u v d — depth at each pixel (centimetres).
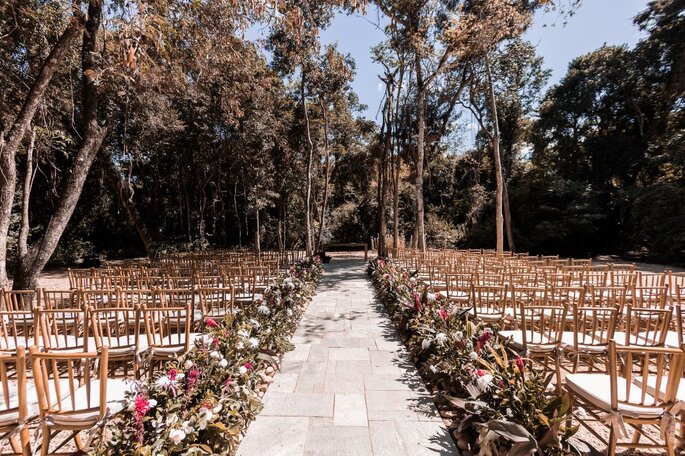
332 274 1112
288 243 2289
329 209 2342
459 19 1127
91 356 190
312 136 1805
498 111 2055
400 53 1330
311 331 486
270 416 268
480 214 2212
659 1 1612
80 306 386
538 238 1919
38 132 875
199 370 230
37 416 205
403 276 623
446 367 279
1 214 535
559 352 287
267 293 477
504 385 216
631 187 1680
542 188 1959
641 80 1805
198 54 705
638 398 214
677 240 1360
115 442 177
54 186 1201
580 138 2127
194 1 594
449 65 1255
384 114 1594
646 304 441
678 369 188
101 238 1948
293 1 916
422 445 233
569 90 2028
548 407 194
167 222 2102
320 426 255
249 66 924
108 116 1077
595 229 1831
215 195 1945
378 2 1116
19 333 438
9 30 657
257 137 1497
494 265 689
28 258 554
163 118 1216
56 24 710
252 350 297
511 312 428
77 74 822
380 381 329
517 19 1084
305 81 1476
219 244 2214
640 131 1911
